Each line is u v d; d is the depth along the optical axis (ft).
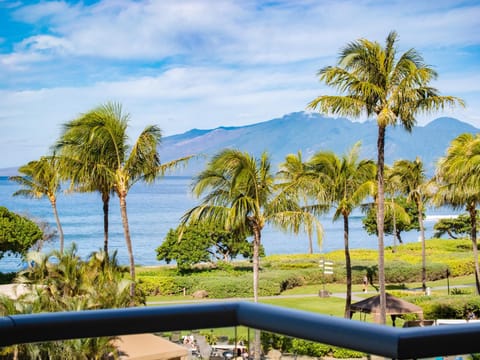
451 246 205.26
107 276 44.96
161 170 76.84
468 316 87.10
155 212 558.15
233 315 6.36
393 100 77.46
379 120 76.33
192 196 78.79
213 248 189.26
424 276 139.23
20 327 6.00
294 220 80.69
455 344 5.35
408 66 76.89
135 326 6.23
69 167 74.38
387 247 207.62
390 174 147.54
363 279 153.38
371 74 77.97
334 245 374.22
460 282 155.63
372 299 81.25
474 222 116.06
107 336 6.26
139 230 403.75
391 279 154.92
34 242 139.13
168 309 6.35
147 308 6.33
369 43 77.41
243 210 77.46
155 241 347.15
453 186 111.55
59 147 74.38
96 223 442.09
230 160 76.18
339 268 152.76
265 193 80.79
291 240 409.49
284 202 81.00
